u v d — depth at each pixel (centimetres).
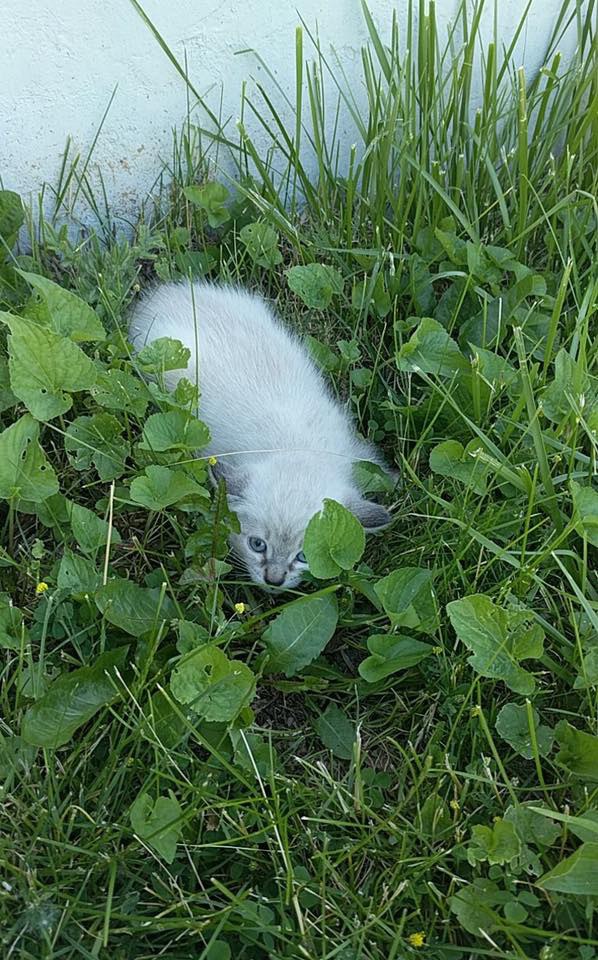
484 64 75
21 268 65
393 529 59
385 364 67
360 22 69
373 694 52
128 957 42
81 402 60
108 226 72
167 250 71
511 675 47
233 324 69
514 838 42
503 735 47
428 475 62
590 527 50
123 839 45
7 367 55
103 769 46
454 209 67
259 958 42
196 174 72
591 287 60
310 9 67
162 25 64
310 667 52
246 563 62
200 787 44
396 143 73
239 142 73
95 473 58
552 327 59
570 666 52
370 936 43
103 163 69
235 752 46
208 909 43
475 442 57
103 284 65
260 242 70
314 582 59
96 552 52
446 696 51
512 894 43
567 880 40
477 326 66
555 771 48
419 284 68
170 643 50
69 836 44
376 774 49
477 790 48
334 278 68
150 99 67
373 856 46
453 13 72
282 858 45
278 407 66
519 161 70
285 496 62
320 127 73
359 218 74
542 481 54
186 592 53
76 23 61
